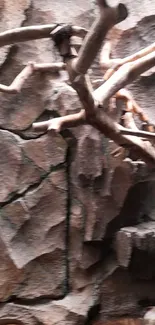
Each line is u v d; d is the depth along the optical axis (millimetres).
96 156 1290
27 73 1259
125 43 1381
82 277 1349
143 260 1294
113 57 1371
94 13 1401
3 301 1322
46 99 1328
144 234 1242
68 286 1352
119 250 1285
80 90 900
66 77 1340
